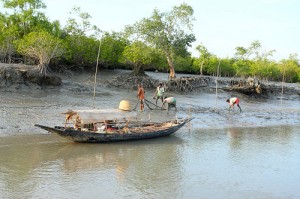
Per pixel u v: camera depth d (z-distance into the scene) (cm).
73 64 6084
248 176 1688
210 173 1700
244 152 2150
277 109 4466
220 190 1480
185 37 5822
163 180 1562
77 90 4209
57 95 3766
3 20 5681
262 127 3125
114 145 2141
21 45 4712
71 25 6175
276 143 2470
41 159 1762
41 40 4453
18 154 1812
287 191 1512
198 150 2134
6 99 3228
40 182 1453
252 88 5566
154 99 4181
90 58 6000
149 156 1939
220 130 2830
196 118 3194
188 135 2556
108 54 6188
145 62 5753
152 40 5625
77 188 1411
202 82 5684
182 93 5103
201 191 1455
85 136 2067
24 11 5725
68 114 2112
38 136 2175
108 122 2258
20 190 1356
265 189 1522
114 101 3703
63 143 2086
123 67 7469
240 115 3609
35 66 4659
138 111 3231
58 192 1358
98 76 5838
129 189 1431
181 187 1487
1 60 5375
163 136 2441
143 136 2292
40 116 2630
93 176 1565
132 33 5700
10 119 2447
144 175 1616
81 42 5953
